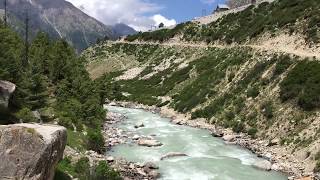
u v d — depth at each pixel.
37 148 24.81
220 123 70.00
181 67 117.88
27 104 52.56
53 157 26.20
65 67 79.31
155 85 115.81
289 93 61.53
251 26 107.56
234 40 109.19
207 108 77.25
